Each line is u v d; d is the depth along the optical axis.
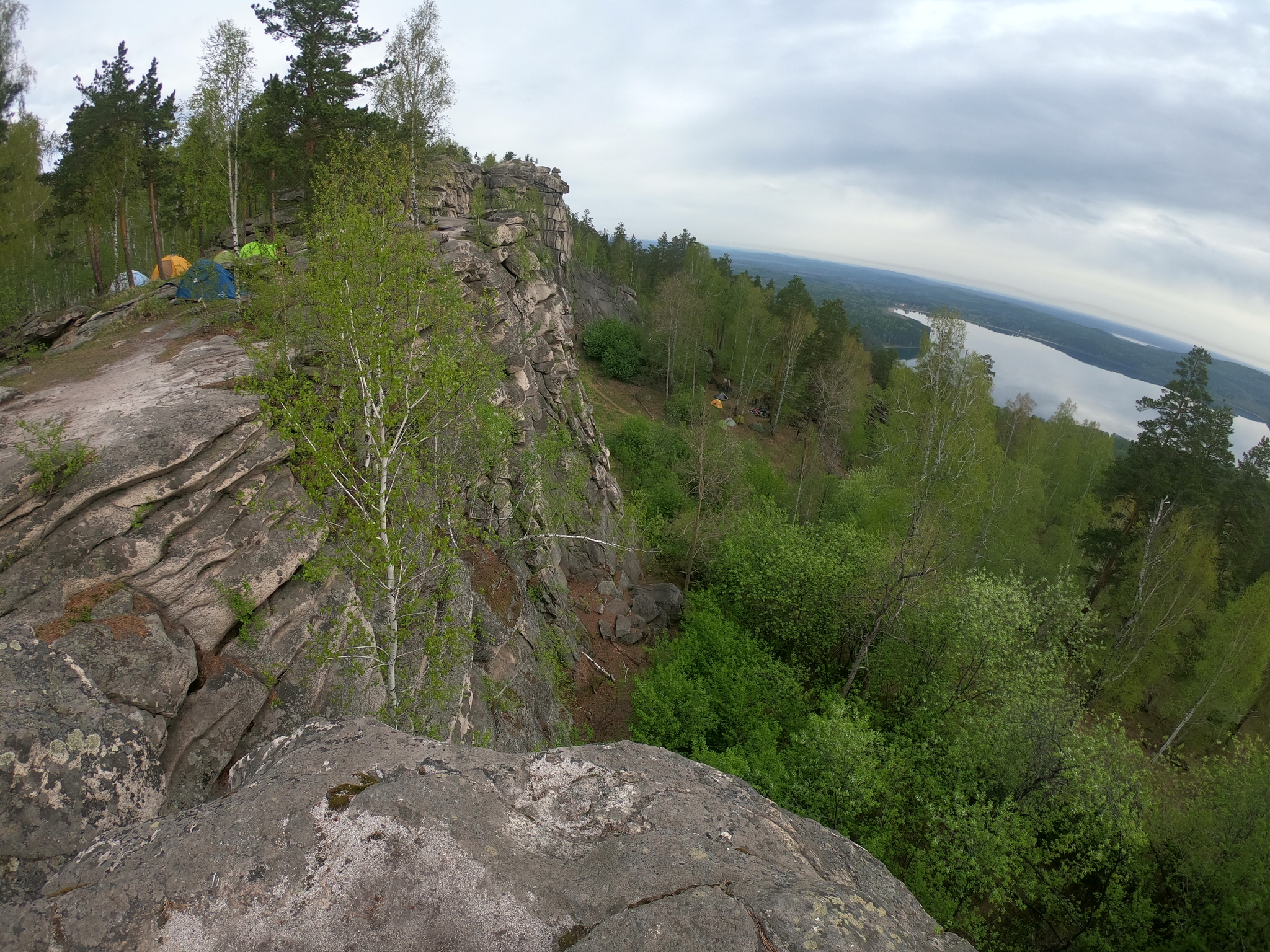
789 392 77.94
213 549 13.74
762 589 31.17
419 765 6.30
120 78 36.44
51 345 29.45
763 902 4.94
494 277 32.19
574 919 4.92
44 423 14.98
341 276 15.23
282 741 6.94
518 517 27.20
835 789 20.42
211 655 13.18
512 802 6.05
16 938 4.71
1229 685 31.55
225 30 24.88
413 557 14.72
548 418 34.59
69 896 5.00
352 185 17.97
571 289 81.75
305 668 14.25
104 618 12.09
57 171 37.00
